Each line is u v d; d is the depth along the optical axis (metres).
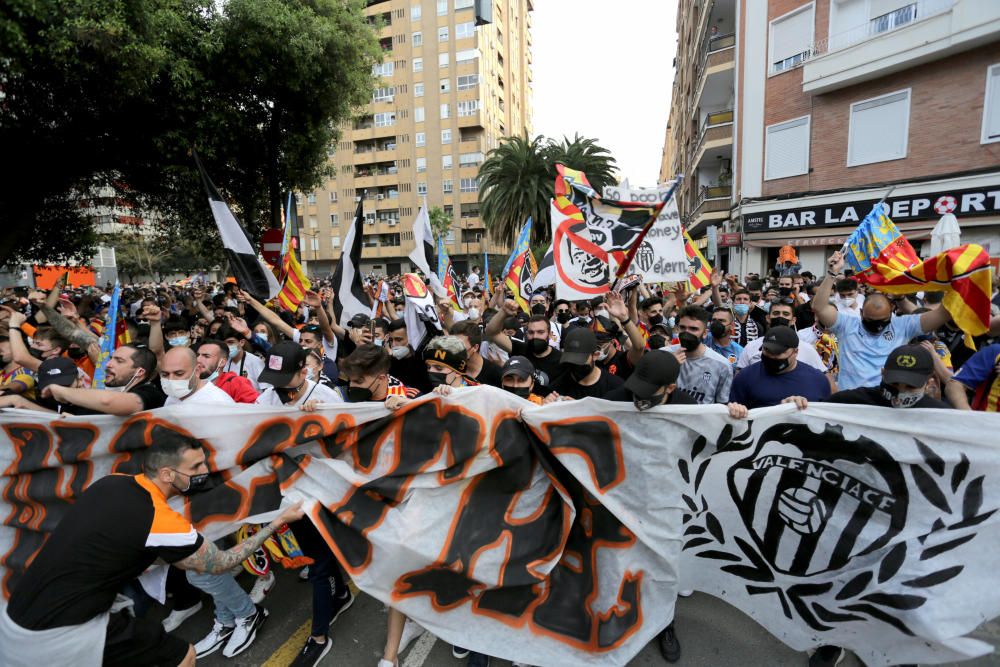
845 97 15.19
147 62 7.64
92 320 7.95
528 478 2.83
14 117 8.40
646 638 2.58
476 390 2.84
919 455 2.46
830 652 2.72
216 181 11.60
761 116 17.39
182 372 3.20
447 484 2.81
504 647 2.68
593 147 30.03
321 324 5.36
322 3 11.07
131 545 2.09
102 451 3.06
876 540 2.50
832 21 15.28
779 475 2.65
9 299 11.95
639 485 2.69
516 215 31.19
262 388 5.12
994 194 12.67
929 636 2.34
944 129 13.41
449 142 55.41
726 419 2.64
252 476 3.00
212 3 9.55
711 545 2.80
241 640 2.96
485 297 11.19
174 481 2.31
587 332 3.55
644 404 2.62
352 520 2.79
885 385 2.84
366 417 2.93
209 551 2.30
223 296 13.16
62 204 11.16
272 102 11.48
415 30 55.09
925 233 13.85
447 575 2.75
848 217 15.26
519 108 72.88
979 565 2.35
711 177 28.14
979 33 12.23
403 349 4.73
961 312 3.40
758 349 4.59
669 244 5.10
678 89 45.47
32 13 6.20
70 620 1.99
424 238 5.94
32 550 3.14
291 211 6.20
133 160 10.06
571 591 2.77
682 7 39.28
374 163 57.75
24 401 3.63
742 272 18.58
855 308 5.23
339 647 3.00
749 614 2.77
